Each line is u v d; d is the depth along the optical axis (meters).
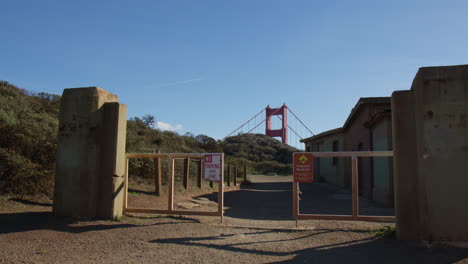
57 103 14.95
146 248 5.35
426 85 5.63
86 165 7.34
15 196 8.29
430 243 5.40
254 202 13.34
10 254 4.77
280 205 12.30
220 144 37.66
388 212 9.82
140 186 11.86
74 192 7.32
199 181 15.25
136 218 7.60
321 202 13.23
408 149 5.82
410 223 5.74
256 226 7.38
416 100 5.73
